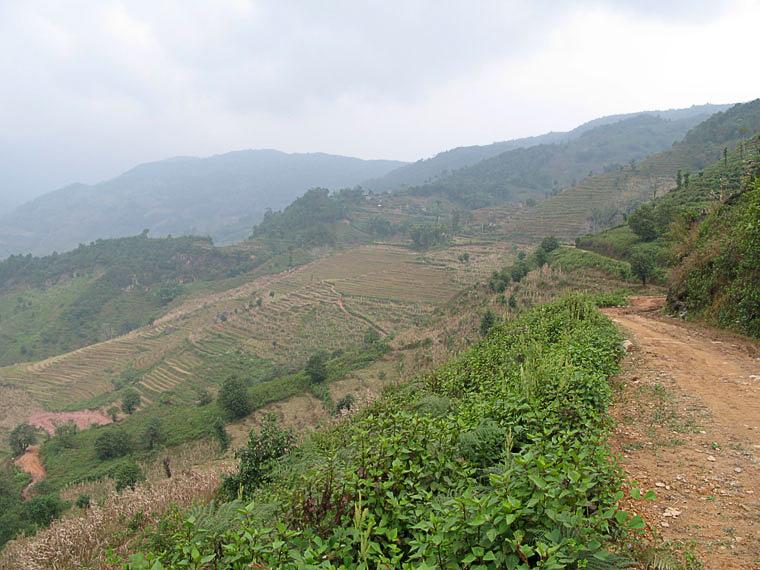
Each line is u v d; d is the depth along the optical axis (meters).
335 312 103.56
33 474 43.34
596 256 48.59
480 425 6.11
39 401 86.19
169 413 53.91
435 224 184.38
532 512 3.34
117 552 11.41
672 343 12.34
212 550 4.39
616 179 155.00
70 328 140.62
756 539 4.07
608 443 6.48
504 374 10.45
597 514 3.66
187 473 23.20
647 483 5.28
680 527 4.36
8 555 16.38
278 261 176.50
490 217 196.38
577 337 12.05
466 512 3.46
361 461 5.19
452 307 59.50
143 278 171.62
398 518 4.12
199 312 129.75
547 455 4.48
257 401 46.84
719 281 15.34
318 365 49.56
